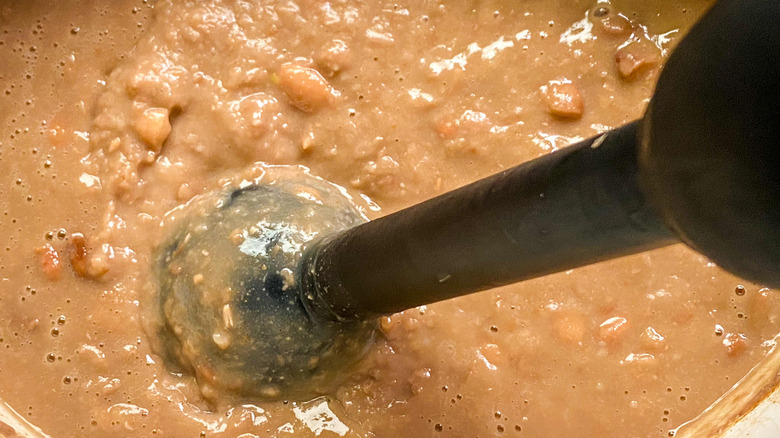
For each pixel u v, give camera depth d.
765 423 0.38
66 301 0.40
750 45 0.19
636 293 0.40
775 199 0.19
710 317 0.40
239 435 0.39
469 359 0.39
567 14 0.42
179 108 0.41
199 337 0.38
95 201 0.40
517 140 0.41
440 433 0.39
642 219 0.25
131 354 0.39
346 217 0.39
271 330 0.37
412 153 0.41
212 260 0.37
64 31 0.41
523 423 0.39
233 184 0.41
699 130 0.20
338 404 0.39
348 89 0.41
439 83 0.41
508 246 0.28
